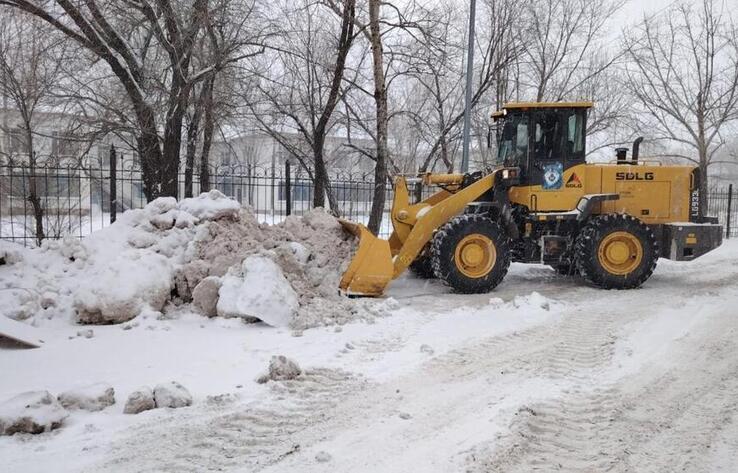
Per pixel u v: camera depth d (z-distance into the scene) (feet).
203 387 15.35
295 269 24.58
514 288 30.71
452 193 32.58
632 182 31.53
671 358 18.45
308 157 49.49
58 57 38.22
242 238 25.52
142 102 35.86
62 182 41.52
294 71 47.37
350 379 16.21
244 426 13.00
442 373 16.84
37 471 10.80
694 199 32.01
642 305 26.13
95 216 45.62
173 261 24.21
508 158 32.24
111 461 11.25
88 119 38.37
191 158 41.34
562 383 16.15
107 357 17.67
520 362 17.93
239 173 42.32
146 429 12.71
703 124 66.49
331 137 59.77
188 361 17.43
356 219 47.37
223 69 38.32
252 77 42.09
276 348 18.83
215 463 11.27
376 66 40.27
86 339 19.54
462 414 13.85
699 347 19.60
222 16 36.73
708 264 41.27
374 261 26.18
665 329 21.89
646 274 30.27
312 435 12.62
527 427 13.15
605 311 24.88
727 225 65.00
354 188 47.03
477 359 18.17
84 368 16.66
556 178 30.78
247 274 22.25
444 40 42.91
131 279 21.84
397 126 67.26
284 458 11.55
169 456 11.51
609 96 68.18
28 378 15.75
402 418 13.60
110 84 41.70
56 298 22.06
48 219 37.09
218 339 19.75
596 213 31.50
